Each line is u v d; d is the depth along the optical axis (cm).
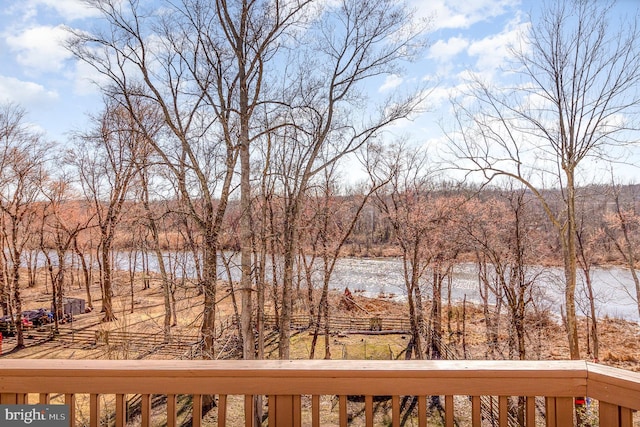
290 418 177
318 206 1566
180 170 1257
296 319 2019
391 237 2672
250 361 185
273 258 1488
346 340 1783
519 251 1180
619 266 2141
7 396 182
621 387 162
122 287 2309
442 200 1598
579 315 1895
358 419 896
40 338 1719
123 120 1577
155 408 862
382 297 2316
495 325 1398
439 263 1582
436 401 995
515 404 721
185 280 1198
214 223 1159
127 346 1343
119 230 1789
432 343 1619
